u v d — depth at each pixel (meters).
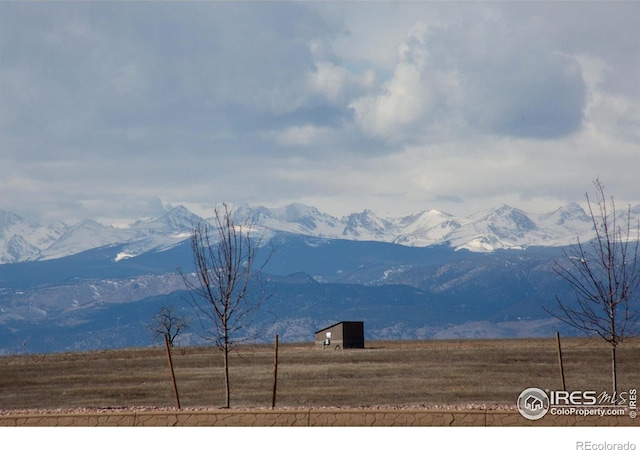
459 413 45.62
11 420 46.69
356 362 111.88
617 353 112.38
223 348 58.50
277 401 73.19
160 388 87.56
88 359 128.38
